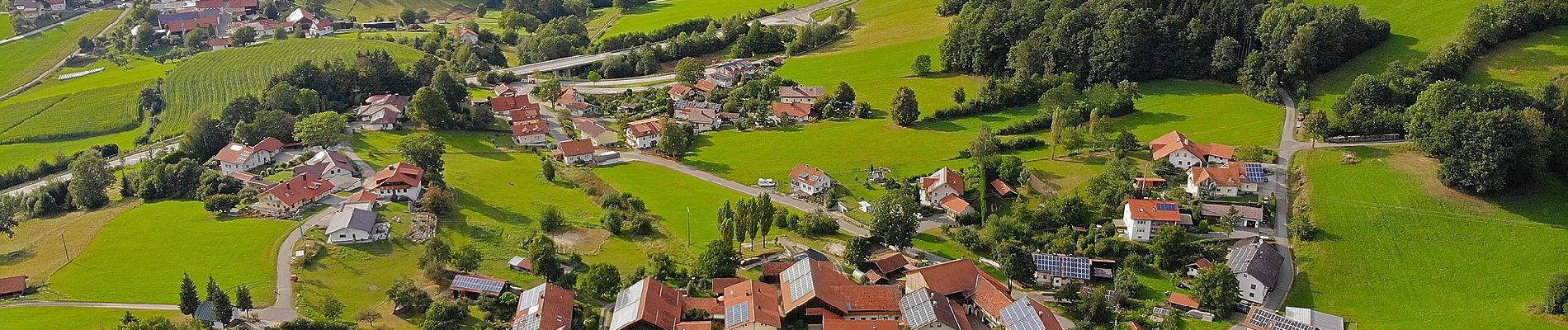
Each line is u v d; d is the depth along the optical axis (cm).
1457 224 17175
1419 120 19750
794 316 14288
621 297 14775
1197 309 14988
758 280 16125
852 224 19100
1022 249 16575
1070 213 18012
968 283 15238
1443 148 18488
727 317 14025
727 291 14862
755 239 18150
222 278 16250
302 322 14125
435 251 16412
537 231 18650
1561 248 16312
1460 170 17962
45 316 14862
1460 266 16038
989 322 14512
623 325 13675
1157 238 16662
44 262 17612
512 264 16762
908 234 17425
